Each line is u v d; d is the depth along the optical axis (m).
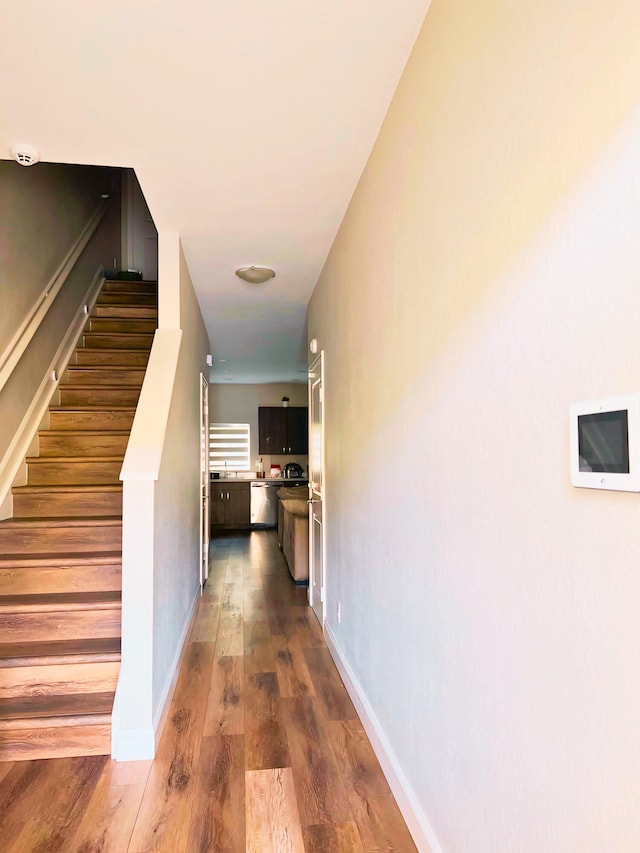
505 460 1.08
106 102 1.90
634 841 0.72
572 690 0.86
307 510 5.11
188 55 1.67
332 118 2.01
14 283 3.27
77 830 1.74
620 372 0.74
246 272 3.64
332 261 3.24
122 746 2.15
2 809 1.85
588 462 0.80
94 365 4.29
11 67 1.71
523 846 1.01
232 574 5.44
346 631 2.82
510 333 1.06
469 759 1.26
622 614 0.74
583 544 0.83
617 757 0.75
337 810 1.83
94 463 3.52
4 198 3.16
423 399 1.58
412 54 1.66
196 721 2.46
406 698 1.76
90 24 1.54
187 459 3.63
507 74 1.06
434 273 1.48
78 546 2.99
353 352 2.62
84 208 4.79
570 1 0.85
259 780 2.00
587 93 0.81
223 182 2.48
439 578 1.45
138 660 2.20
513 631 1.05
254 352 6.46
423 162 1.57
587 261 0.81
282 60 1.70
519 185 1.01
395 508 1.89
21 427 3.42
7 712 2.21
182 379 3.31
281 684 2.86
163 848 1.66
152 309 5.04
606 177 0.77
